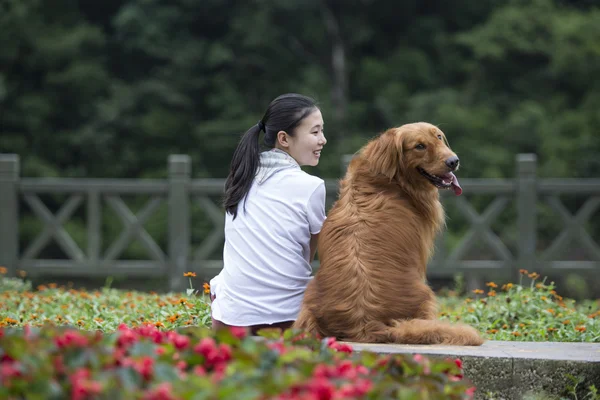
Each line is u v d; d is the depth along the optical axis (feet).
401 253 13.79
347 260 13.50
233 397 7.38
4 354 8.76
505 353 12.17
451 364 9.98
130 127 65.98
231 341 9.28
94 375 7.95
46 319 17.28
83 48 67.62
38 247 34.94
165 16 68.80
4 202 34.47
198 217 59.93
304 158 14.89
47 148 65.05
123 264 34.55
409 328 12.95
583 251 60.29
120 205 34.86
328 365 8.79
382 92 70.85
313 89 69.26
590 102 66.18
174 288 34.09
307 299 13.61
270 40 70.33
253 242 14.17
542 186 33.81
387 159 14.47
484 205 61.46
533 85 71.00
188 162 34.27
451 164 14.37
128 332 9.87
